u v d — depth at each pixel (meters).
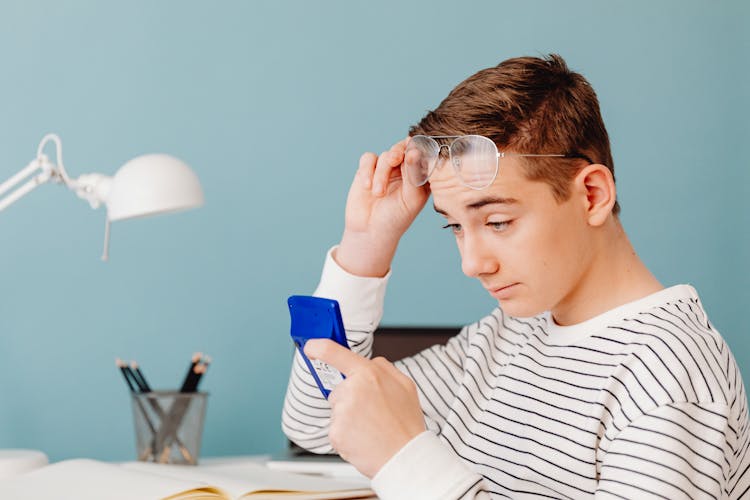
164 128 2.04
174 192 1.37
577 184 0.85
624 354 0.84
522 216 0.83
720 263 2.31
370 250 1.01
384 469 0.73
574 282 0.86
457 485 0.73
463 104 0.86
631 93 2.28
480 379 1.02
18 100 1.96
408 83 2.16
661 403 0.78
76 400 1.98
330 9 2.12
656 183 2.29
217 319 2.06
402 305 2.14
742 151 2.33
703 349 0.81
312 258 2.11
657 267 2.29
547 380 0.91
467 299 2.17
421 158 0.86
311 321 0.82
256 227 2.08
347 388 0.76
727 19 2.32
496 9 2.21
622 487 0.75
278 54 2.10
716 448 0.76
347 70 2.13
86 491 0.96
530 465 0.90
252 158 2.08
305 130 2.11
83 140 1.99
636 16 2.29
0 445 1.94
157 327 2.03
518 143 0.83
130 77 2.02
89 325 1.99
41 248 1.97
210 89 2.06
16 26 1.96
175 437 1.53
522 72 0.87
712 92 2.32
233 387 2.06
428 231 2.16
